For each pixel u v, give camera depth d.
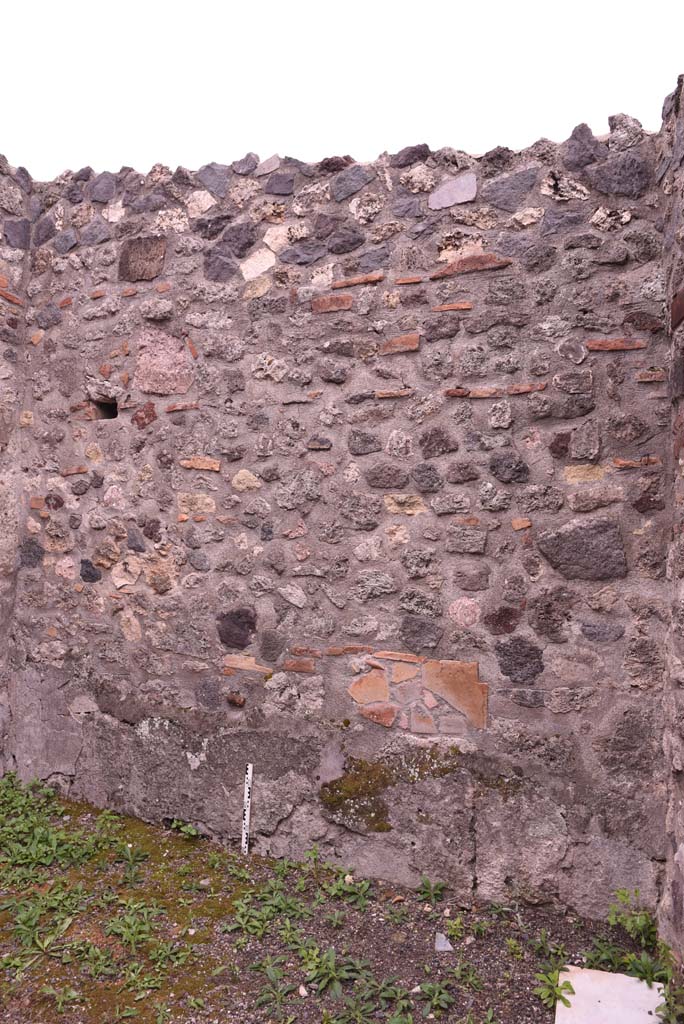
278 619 3.21
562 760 2.73
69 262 3.75
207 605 3.35
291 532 3.20
